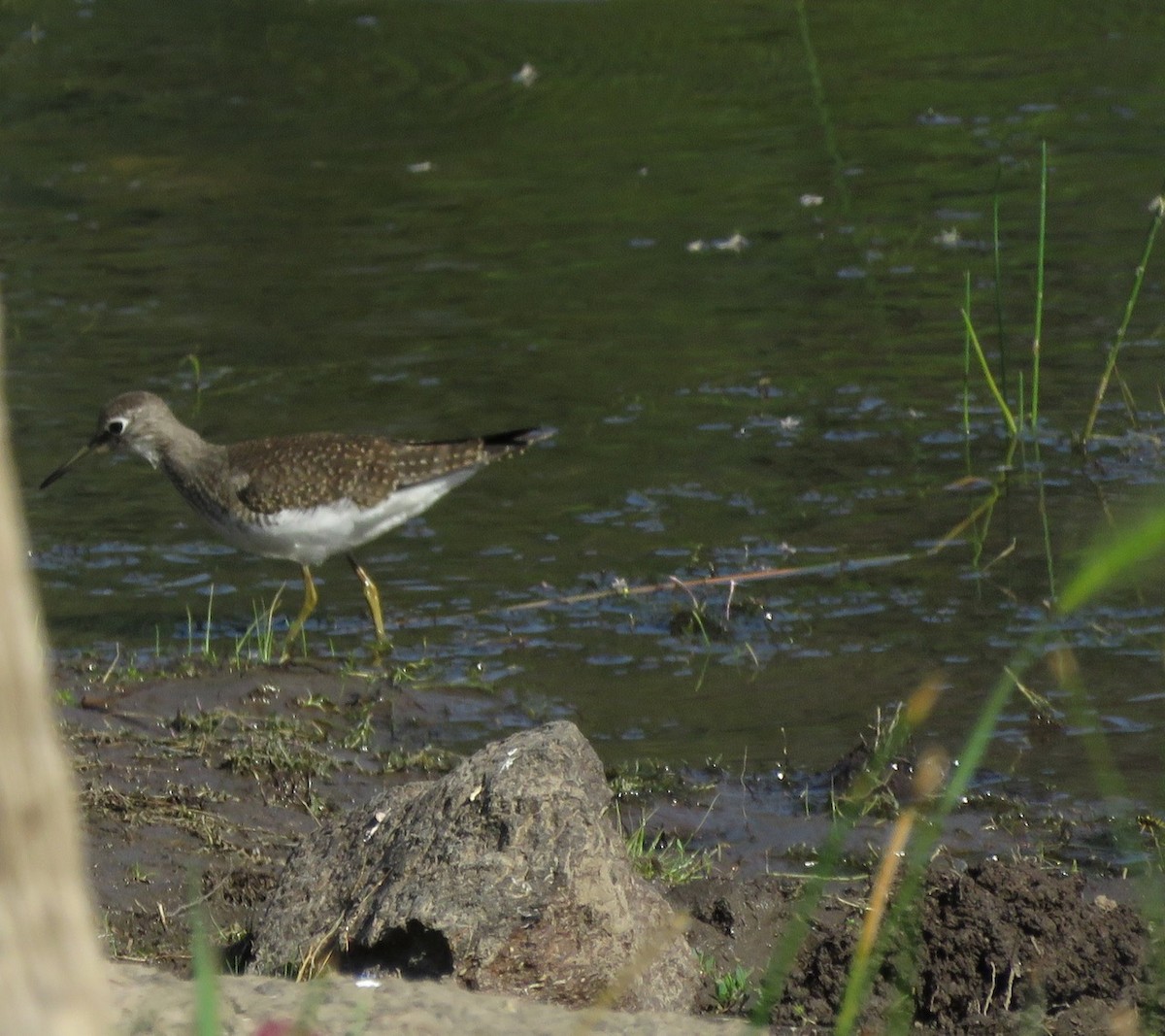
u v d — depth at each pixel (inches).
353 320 690.2
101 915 323.3
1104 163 829.2
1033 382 565.9
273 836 358.3
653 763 390.0
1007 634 449.4
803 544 506.9
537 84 1022.4
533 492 550.6
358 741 403.5
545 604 478.3
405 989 257.0
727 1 1176.2
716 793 377.4
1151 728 398.3
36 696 95.2
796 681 430.9
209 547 527.8
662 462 565.9
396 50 1099.3
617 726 410.0
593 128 938.1
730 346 655.8
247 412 599.8
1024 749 391.9
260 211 826.2
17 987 94.3
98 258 764.0
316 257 763.4
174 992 250.5
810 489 543.5
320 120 970.1
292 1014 244.5
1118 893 327.6
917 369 629.9
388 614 478.0
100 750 392.2
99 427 498.3
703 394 615.8
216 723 406.6
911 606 467.8
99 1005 97.8
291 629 458.0
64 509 548.1
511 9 1180.5
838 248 751.1
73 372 641.0
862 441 576.4
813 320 676.7
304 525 467.5
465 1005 251.8
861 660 439.5
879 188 820.0
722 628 460.1
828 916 322.0
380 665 446.3
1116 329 653.3
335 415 596.7
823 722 409.1
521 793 282.2
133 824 358.3
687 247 761.0
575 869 278.2
